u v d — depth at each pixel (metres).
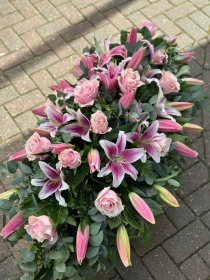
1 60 3.13
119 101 1.76
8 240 1.75
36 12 3.43
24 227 1.60
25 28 3.32
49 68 3.07
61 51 3.17
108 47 2.04
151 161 1.79
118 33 3.29
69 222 1.64
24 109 2.86
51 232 1.56
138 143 1.78
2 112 2.85
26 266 1.62
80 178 1.65
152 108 1.75
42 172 1.68
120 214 1.70
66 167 1.70
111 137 1.74
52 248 1.70
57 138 1.75
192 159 2.61
